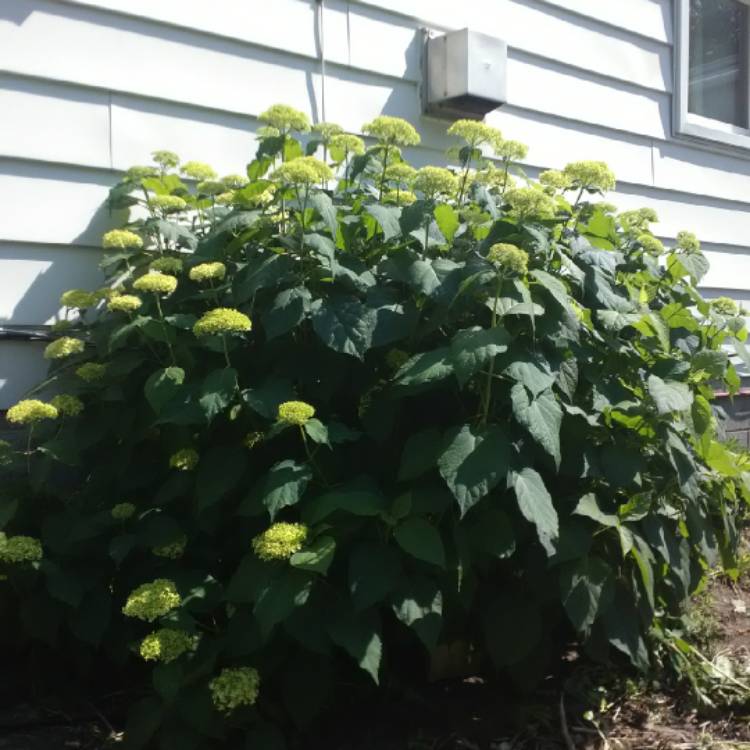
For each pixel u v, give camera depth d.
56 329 2.63
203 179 2.75
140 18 2.89
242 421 2.24
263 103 3.20
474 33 3.55
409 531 1.93
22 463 2.47
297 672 2.04
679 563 2.38
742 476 2.63
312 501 2.02
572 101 4.23
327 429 2.05
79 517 2.27
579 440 2.26
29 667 2.36
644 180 4.62
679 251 2.96
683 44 4.77
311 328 2.33
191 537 2.19
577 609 2.09
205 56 3.05
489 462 1.91
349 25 3.42
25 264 2.71
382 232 2.43
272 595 1.83
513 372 1.98
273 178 2.30
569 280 2.38
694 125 4.83
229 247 2.39
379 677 2.31
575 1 4.23
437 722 2.23
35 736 2.11
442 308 2.13
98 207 2.85
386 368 2.29
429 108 3.66
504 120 3.94
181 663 1.90
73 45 2.76
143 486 2.36
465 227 2.57
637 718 2.36
